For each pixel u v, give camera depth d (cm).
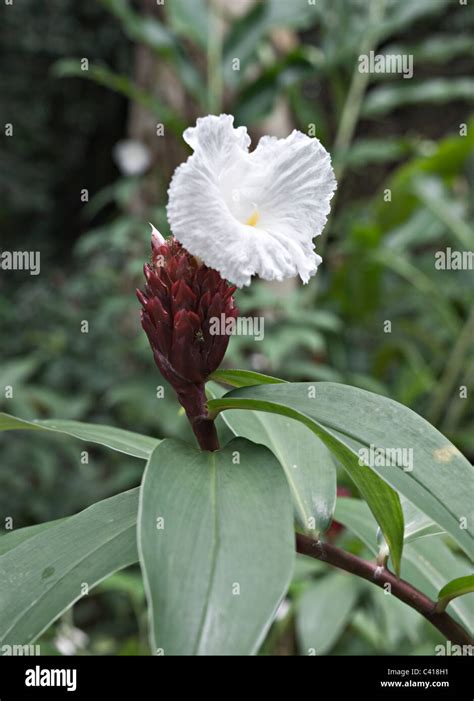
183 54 197
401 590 63
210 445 63
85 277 289
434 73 350
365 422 60
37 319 289
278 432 71
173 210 58
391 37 353
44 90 452
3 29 432
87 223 470
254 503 58
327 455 69
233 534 56
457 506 57
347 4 212
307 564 122
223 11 207
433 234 227
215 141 60
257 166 61
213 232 59
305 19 201
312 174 61
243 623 53
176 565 55
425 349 262
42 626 57
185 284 62
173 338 62
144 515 56
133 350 222
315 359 203
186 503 57
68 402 216
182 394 63
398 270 213
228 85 199
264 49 210
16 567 61
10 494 212
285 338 173
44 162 462
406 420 60
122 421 234
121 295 248
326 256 231
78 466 224
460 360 207
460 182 286
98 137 473
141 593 124
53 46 441
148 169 232
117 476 215
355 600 113
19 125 448
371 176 353
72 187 472
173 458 60
